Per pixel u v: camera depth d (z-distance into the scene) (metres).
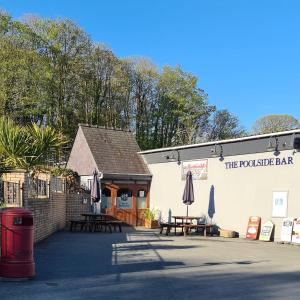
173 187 27.58
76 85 41.78
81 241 17.88
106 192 28.20
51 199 20.47
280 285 9.79
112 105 45.44
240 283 9.90
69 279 9.76
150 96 49.44
